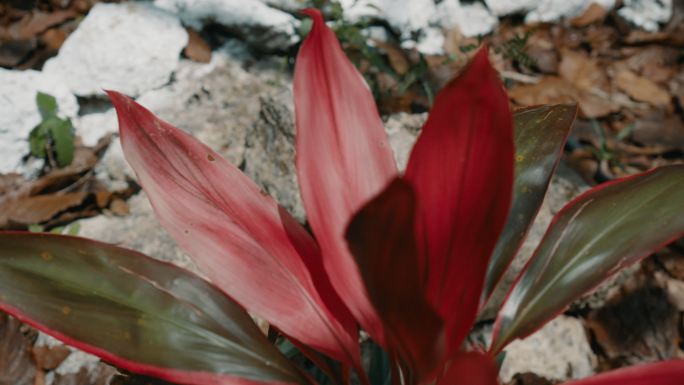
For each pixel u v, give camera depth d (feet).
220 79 5.66
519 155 2.95
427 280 2.22
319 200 2.47
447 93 2.07
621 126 5.84
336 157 2.53
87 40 5.47
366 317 2.47
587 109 5.90
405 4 6.18
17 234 2.49
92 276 2.50
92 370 3.95
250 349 2.56
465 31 6.42
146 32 5.53
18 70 5.64
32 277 2.43
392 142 4.40
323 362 2.69
